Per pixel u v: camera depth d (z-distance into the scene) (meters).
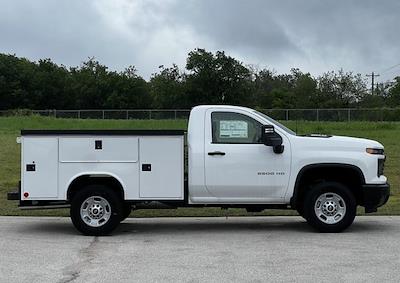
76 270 7.26
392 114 50.84
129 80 94.19
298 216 11.98
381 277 6.78
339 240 9.14
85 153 9.80
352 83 84.31
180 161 9.79
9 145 25.89
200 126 9.88
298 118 51.16
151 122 48.44
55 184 9.78
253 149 9.74
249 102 86.00
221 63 84.12
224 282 6.61
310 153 9.73
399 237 9.40
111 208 9.73
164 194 9.79
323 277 6.79
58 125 45.66
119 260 7.82
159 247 8.73
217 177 9.70
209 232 10.12
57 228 10.72
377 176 9.82
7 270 7.28
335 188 9.74
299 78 90.75
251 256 8.00
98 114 59.53
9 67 94.75
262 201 9.84
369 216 11.88
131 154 9.78
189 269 7.26
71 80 97.75
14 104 94.44
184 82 86.38
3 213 12.73
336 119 50.88
